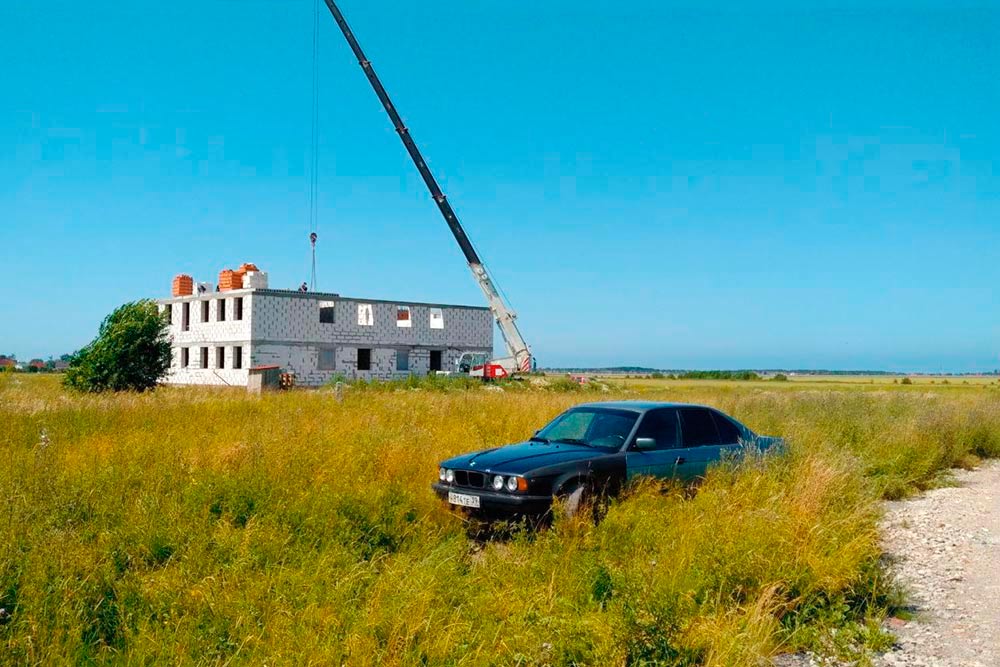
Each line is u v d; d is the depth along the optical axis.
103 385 28.45
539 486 8.05
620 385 51.06
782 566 6.13
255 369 35.41
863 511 8.09
